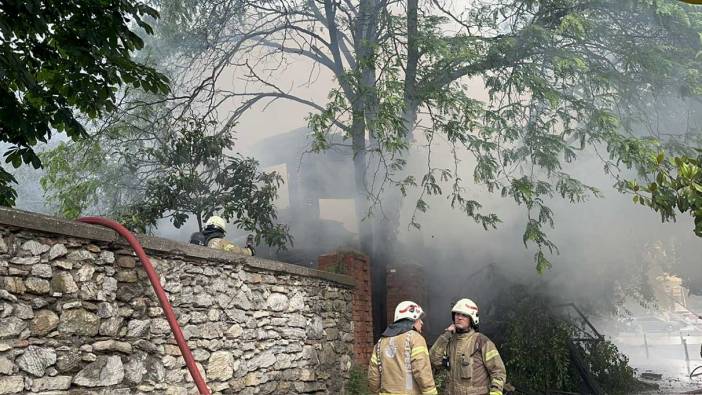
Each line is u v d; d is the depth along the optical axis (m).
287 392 7.18
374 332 12.12
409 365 4.88
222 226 7.18
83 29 6.34
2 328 4.07
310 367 7.77
